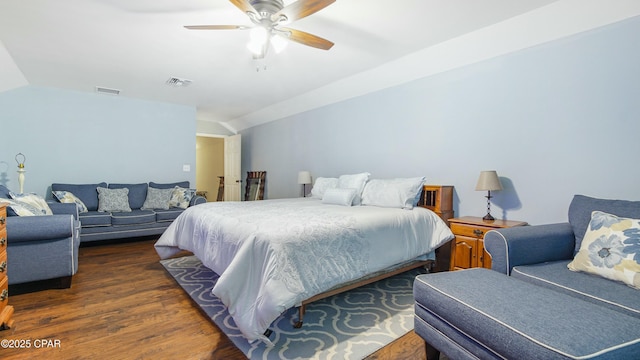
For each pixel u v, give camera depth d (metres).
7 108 4.08
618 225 1.69
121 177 4.93
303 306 1.94
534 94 2.61
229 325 1.96
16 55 3.19
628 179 2.15
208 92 4.65
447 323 1.40
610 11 2.17
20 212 2.53
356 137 4.29
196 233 2.70
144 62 3.40
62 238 2.53
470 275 1.63
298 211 2.61
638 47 2.11
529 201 2.65
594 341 0.99
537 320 1.13
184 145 5.49
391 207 3.02
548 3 2.28
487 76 2.92
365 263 2.18
